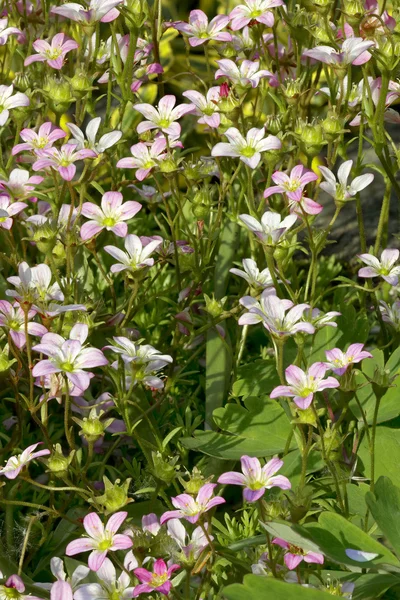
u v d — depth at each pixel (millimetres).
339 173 602
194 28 689
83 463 636
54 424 651
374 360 631
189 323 644
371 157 879
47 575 594
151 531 539
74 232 589
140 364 571
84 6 630
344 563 529
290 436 601
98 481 618
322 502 580
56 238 590
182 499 528
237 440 617
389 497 550
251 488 528
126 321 609
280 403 622
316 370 542
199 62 898
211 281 718
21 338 565
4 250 688
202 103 648
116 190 683
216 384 651
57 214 603
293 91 661
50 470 545
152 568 542
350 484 591
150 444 588
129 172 744
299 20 675
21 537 594
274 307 564
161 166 623
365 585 540
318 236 615
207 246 658
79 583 550
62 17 736
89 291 677
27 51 709
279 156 627
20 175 627
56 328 592
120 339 568
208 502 524
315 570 553
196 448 612
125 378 606
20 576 542
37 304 571
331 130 616
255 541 555
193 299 685
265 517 536
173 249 659
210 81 698
